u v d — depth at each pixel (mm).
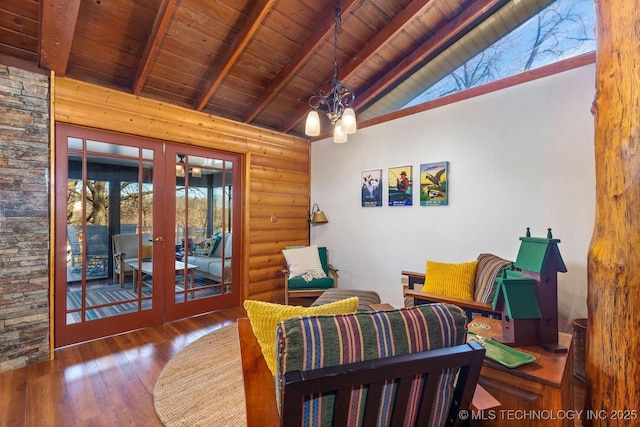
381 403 933
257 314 1298
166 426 1775
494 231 2969
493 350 1320
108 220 3053
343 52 3391
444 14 3045
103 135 2994
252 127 4125
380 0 2891
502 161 2916
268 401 1162
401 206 3686
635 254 1027
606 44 1108
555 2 2803
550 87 2646
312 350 865
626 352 1047
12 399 2020
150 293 3326
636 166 1021
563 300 2564
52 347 2582
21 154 2451
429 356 910
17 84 2438
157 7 2596
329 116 2504
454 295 2553
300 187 4707
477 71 3275
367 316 962
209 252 3807
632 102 1027
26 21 2398
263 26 2977
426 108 3457
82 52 2736
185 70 3227
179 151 3535
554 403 1107
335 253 4438
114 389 2127
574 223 2529
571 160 2545
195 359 2555
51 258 2607
